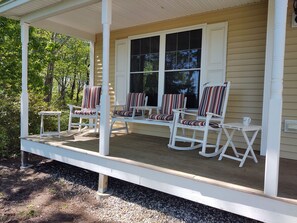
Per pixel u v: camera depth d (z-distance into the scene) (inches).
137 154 123.2
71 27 203.3
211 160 113.8
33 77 306.7
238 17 147.6
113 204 114.0
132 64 199.9
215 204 84.1
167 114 159.8
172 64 176.1
